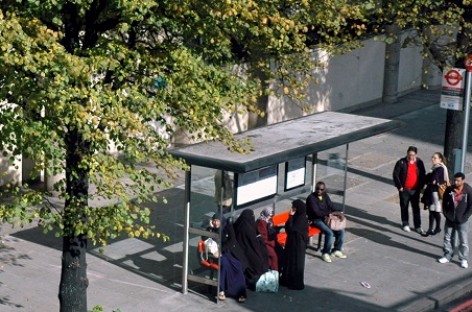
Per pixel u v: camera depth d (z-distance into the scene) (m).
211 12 12.57
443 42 27.61
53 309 15.56
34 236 18.95
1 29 10.70
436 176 20.05
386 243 19.89
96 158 11.55
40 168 11.44
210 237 16.31
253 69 16.16
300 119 19.14
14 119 11.06
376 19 20.30
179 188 22.06
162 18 12.59
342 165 20.48
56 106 10.77
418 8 20.08
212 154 15.62
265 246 16.92
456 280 18.11
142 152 11.84
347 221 21.09
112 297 16.23
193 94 12.08
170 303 16.19
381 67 33.41
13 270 17.12
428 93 35.47
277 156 15.72
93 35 12.97
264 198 17.30
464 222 18.55
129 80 12.75
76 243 13.52
